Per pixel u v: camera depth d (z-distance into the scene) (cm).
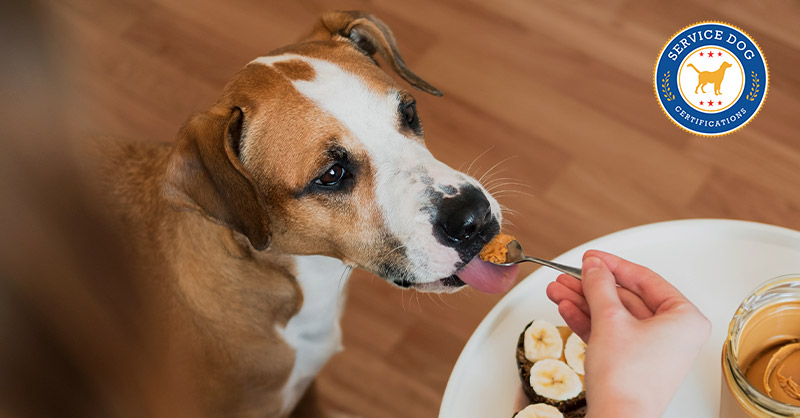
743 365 123
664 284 123
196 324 176
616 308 116
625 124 286
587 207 270
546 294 146
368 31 181
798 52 298
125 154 183
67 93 31
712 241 154
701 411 135
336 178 160
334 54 169
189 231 170
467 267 160
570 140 284
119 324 37
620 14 312
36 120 30
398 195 157
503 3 318
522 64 303
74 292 34
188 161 156
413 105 173
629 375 109
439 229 154
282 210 164
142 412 41
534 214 269
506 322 148
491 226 158
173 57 314
